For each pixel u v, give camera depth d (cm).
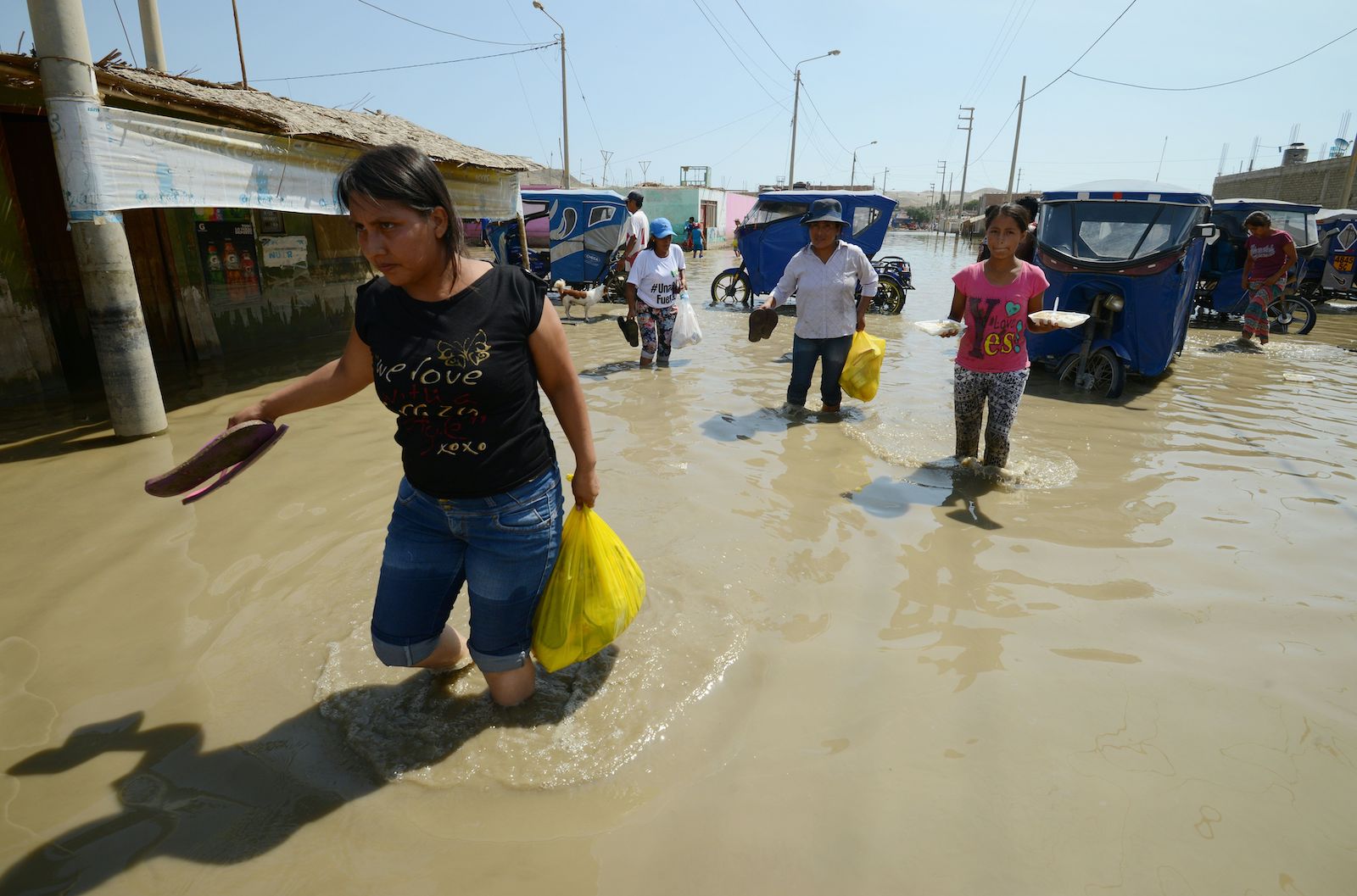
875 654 299
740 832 216
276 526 412
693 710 266
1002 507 445
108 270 530
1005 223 445
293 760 244
